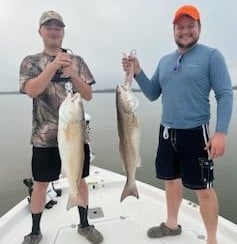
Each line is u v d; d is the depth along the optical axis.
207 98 1.79
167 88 1.84
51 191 2.43
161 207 2.42
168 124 1.86
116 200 2.54
